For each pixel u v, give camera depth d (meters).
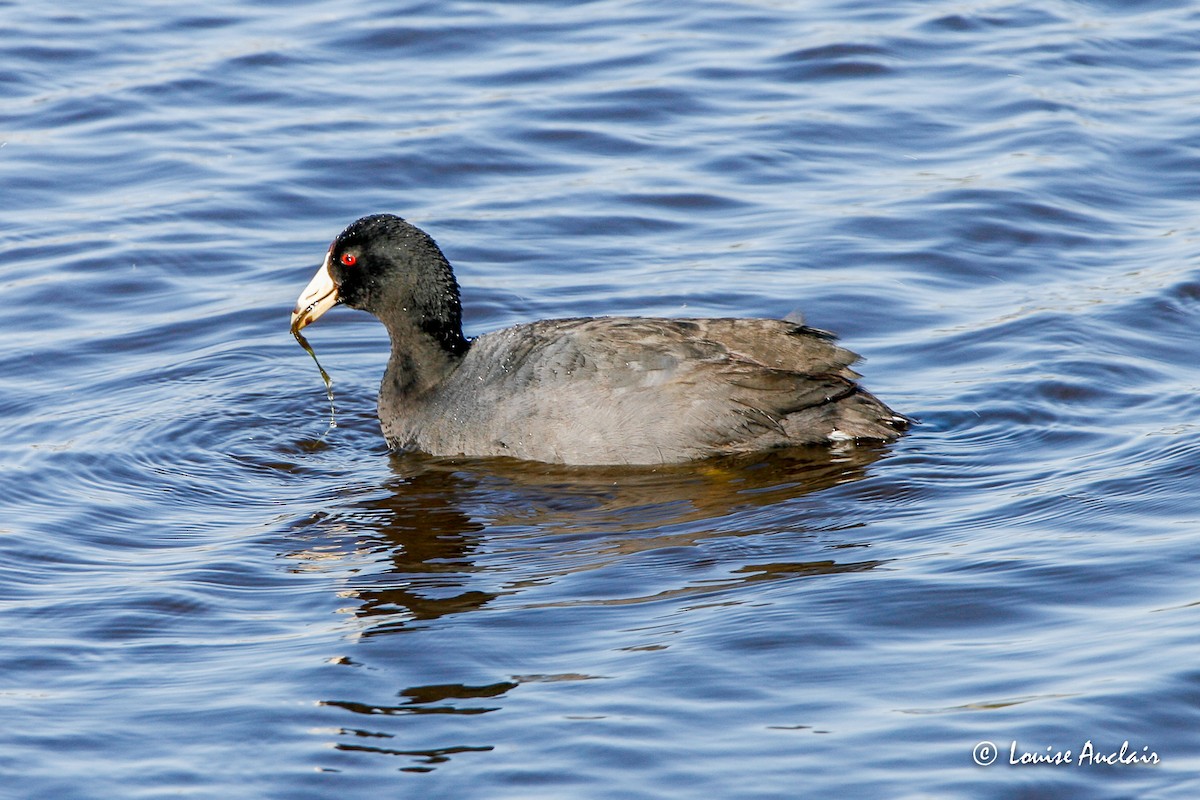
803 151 22.36
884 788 9.40
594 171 21.95
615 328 15.23
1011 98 23.55
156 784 9.72
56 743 10.17
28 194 21.27
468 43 25.78
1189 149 21.98
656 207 20.98
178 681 11.00
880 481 14.15
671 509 13.80
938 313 18.28
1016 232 20.06
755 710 10.27
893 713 10.15
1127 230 20.09
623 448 14.84
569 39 25.94
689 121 23.28
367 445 15.94
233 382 17.20
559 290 19.03
